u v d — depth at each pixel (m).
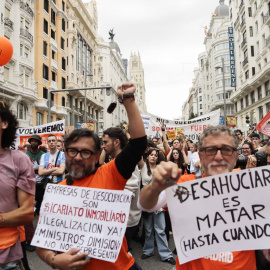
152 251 4.98
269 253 1.77
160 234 4.78
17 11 27.12
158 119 11.97
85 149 2.17
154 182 1.70
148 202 1.80
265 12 30.86
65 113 37.97
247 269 1.77
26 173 2.36
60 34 38.34
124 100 2.21
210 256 1.78
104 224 2.06
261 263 1.78
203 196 1.77
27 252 5.23
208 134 1.99
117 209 2.06
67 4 41.94
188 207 1.76
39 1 32.53
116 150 4.12
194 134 12.02
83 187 2.17
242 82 39.19
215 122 11.98
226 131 1.98
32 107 30.92
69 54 41.69
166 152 8.17
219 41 58.03
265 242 1.72
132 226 4.16
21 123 27.80
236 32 41.94
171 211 1.75
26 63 28.23
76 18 45.09
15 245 2.34
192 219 1.75
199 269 1.80
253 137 7.47
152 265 4.62
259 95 33.69
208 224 1.75
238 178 1.79
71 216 2.13
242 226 1.75
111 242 2.01
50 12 35.44
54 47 36.34
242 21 38.16
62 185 2.22
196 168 6.81
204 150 1.99
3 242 2.24
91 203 2.12
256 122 34.47
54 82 36.16
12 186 2.31
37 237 2.14
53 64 35.88
